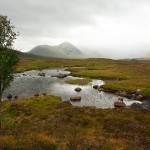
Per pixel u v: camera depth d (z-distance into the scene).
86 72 145.38
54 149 16.58
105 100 71.06
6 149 15.39
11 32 31.41
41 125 27.61
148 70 154.00
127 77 122.62
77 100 70.50
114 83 98.31
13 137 18.45
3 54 30.86
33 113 43.03
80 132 24.89
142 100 72.12
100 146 18.09
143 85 91.56
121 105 62.06
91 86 99.00
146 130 27.17
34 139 17.53
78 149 16.67
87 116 33.41
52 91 85.69
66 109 38.84
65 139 19.70
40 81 113.12
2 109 45.97
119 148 18.20
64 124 28.70
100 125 29.34
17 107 45.94
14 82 108.44
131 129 27.66
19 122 34.00
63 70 181.25
